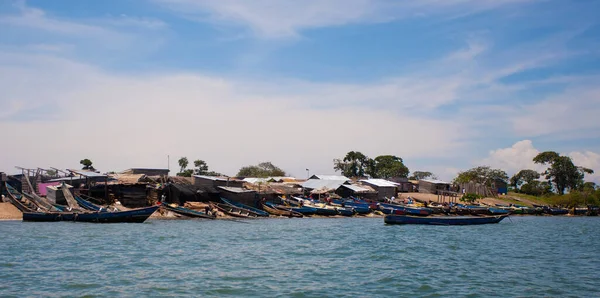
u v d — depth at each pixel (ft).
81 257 127.34
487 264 132.77
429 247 164.45
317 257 137.80
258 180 404.77
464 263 133.28
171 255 134.31
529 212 404.36
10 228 192.03
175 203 281.33
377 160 566.77
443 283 106.01
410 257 141.28
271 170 520.01
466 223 263.70
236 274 110.42
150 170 378.32
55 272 108.17
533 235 221.46
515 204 420.36
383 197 392.88
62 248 141.49
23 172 291.38
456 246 169.58
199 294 91.61
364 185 400.47
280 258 134.51
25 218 218.18
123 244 152.35
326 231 213.25
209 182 335.67
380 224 256.73
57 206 241.14
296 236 189.98
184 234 185.57
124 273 108.47
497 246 173.58
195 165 471.21
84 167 379.14
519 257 147.74
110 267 115.03
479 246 171.73
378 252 149.69
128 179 320.50
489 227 259.60
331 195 361.92
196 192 287.89
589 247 177.06
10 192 271.28
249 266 120.88
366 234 202.90
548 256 151.64
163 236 175.94
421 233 213.05
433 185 437.58
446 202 392.47
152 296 89.35
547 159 538.06
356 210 331.36
